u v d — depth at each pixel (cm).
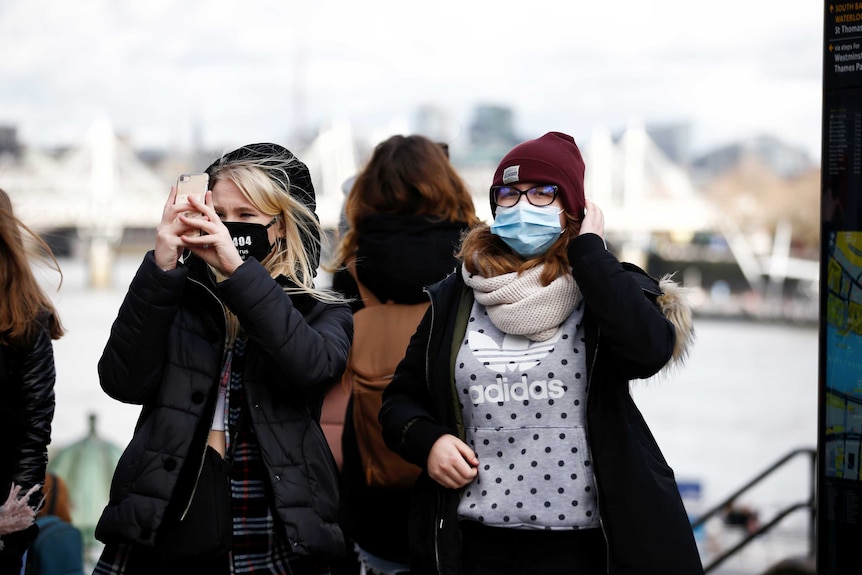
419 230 662
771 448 7325
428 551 485
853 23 502
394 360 648
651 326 460
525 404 479
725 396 8375
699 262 12200
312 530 474
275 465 475
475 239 502
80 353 7169
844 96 504
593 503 471
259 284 464
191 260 510
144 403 487
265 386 487
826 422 507
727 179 13975
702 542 2389
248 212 506
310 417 499
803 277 12350
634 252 12062
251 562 476
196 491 470
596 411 472
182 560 465
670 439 7381
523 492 473
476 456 485
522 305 473
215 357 482
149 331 465
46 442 533
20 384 523
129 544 460
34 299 529
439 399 493
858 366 500
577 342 483
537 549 473
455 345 495
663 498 464
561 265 485
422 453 480
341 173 7794
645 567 453
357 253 677
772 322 11750
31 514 507
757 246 12688
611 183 12019
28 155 12225
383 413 514
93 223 10019
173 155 12538
